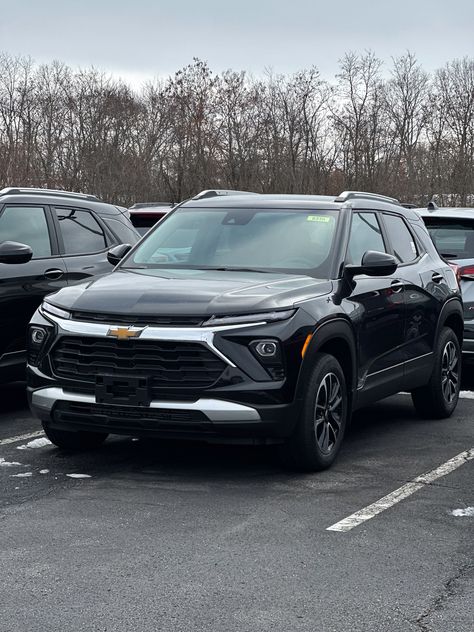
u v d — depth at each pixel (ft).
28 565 15.87
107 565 15.90
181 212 26.63
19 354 28.07
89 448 24.47
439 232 36.24
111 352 20.99
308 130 153.48
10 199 29.07
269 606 14.23
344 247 24.32
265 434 20.74
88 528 17.93
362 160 157.69
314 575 15.56
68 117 148.25
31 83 150.41
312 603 14.35
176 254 25.00
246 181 150.71
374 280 25.04
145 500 19.84
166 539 17.31
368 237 25.96
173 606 14.17
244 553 16.61
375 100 160.76
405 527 18.22
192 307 20.85
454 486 21.34
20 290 27.81
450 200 160.86
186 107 150.20
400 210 28.84
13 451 24.14
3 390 33.22
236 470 22.45
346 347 23.13
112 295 21.74
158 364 20.66
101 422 21.13
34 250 28.86
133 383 20.67
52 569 15.70
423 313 27.63
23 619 13.66
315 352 21.53
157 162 149.48
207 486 21.01
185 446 24.94
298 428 21.49
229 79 152.05
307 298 21.94
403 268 27.20
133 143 150.41
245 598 14.53
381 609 14.16
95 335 20.99
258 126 152.76
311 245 24.30
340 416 22.97
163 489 20.71
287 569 15.81
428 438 26.61
